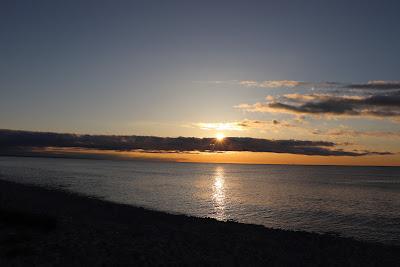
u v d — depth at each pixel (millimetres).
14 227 21547
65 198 40844
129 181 91375
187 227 26484
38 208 31172
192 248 19688
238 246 20922
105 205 36750
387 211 45906
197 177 133500
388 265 18969
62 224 23359
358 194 70500
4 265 15086
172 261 17078
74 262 16000
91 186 69000
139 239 20875
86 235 20828
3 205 29047
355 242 24281
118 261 16531
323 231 31766
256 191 72250
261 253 19688
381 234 30812
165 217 31156
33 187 53219
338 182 114875
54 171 128625
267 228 27922
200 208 45375
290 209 45781
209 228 26422
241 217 38969
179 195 60188
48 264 15500
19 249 17109
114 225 25000
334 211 44781
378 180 135125
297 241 23484
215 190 73125
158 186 78625
